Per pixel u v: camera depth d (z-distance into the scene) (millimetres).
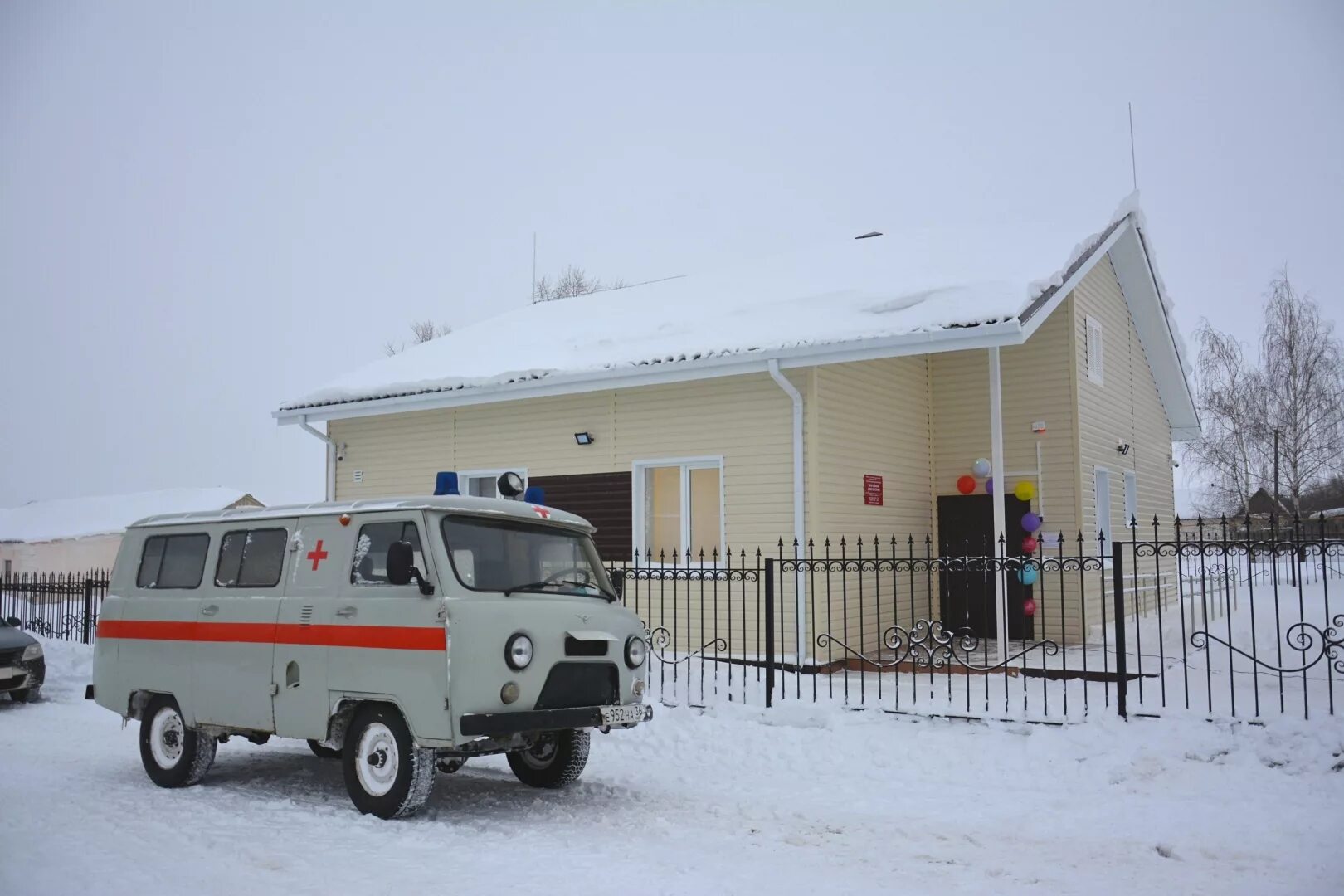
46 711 12680
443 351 18156
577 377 13875
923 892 5492
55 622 20172
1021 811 7184
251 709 7805
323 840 6539
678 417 13836
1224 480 35750
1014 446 14688
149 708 8625
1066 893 5484
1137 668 11242
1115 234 15266
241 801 7738
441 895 5387
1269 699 9312
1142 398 17844
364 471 17203
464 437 16031
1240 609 15227
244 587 8148
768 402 13070
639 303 17812
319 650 7414
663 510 14062
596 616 7633
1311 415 33250
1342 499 37219
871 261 15719
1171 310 17578
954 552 14977
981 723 9133
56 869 5891
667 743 9516
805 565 12469
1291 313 34125
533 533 7867
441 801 7738
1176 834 6531
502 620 6980
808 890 5500
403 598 7039
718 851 6316
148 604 8734
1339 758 7578
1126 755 8070
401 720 7082
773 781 8328
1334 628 8297
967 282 12328
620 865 5961
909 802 7527
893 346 11594
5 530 48500
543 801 7750
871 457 13773
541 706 7117
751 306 14469
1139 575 16328
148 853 6262
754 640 12977
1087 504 14406
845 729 9289
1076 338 14438
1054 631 13938
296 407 17109
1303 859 5996
